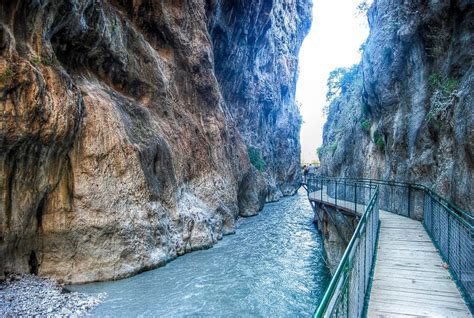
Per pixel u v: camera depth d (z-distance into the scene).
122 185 12.16
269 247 16.98
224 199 21.66
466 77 10.42
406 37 15.80
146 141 14.19
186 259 14.15
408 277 7.08
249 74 38.50
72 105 10.42
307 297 10.55
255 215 29.39
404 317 5.34
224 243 17.70
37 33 10.09
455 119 10.00
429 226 10.98
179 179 16.95
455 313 5.46
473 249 5.73
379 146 20.64
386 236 10.73
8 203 9.43
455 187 9.51
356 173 26.05
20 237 9.86
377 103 20.62
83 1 11.81
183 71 20.84
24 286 9.36
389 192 17.02
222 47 28.05
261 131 47.00
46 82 9.84
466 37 12.03
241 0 27.44
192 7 21.36
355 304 4.57
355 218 13.41
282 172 54.44
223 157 23.70
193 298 9.97
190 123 20.09
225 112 28.73
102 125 12.02
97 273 10.93
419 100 14.95
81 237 10.93
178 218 15.23
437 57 14.01
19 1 9.52
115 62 14.83
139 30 18.22
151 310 8.98
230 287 11.05
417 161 13.80
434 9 13.90
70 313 8.41
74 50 12.77
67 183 10.98
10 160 9.26
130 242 11.86
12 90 8.83
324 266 14.12
